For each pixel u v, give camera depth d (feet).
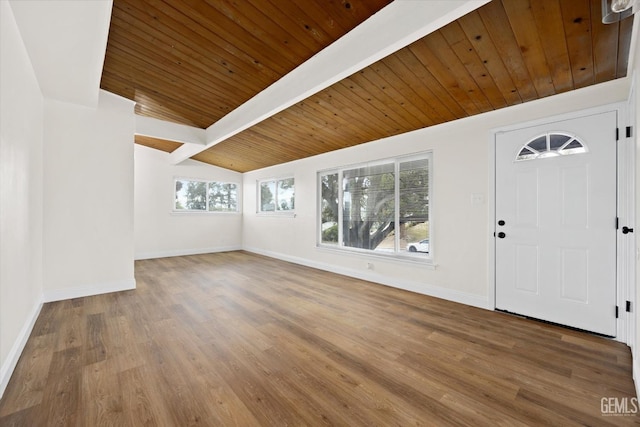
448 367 6.32
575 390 5.51
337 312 9.70
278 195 21.02
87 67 8.11
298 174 18.61
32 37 6.68
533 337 7.78
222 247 23.63
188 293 11.87
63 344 7.29
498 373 6.09
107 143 11.76
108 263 11.85
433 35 6.68
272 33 7.52
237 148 17.67
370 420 4.73
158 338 7.68
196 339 7.64
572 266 8.31
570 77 7.63
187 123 14.74
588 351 7.00
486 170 9.96
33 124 8.64
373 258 13.73
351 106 10.61
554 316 8.61
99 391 5.40
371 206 14.19
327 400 5.22
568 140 8.35
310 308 10.09
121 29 7.47
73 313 9.46
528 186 9.11
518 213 9.31
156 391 5.43
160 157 20.51
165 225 20.79
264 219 21.90
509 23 6.11
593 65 7.09
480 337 7.79
